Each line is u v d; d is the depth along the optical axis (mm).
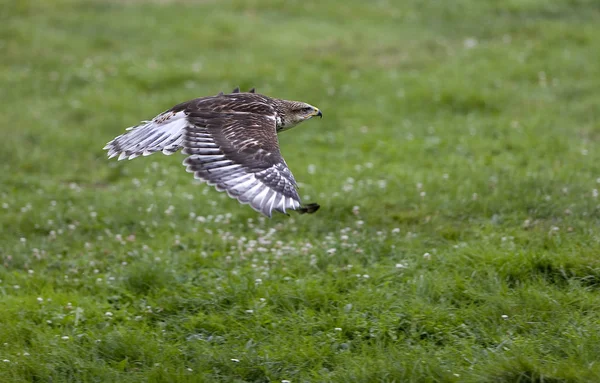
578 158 15836
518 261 10867
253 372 9008
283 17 28594
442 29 27078
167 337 9820
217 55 24656
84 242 13195
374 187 14672
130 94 21500
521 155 16406
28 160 17469
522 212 13055
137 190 15695
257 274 11062
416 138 17984
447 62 23422
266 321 9969
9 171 16953
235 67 23094
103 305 10586
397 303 10102
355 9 29094
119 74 22797
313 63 23641
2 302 10711
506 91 20625
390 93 21156
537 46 23984
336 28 27188
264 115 8008
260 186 6895
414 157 16797
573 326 9461
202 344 9555
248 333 9734
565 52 23219
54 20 27688
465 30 26734
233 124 7672
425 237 12430
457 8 28641
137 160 17422
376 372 8703
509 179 14469
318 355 9203
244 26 27281
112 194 15469
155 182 16188
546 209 13078
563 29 25250
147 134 7930
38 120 19797
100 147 18391
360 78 22375
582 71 21875
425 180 14977
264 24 27609
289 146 18016
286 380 8820
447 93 20328
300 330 9812
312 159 17078
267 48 25203
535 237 11953
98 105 20734
